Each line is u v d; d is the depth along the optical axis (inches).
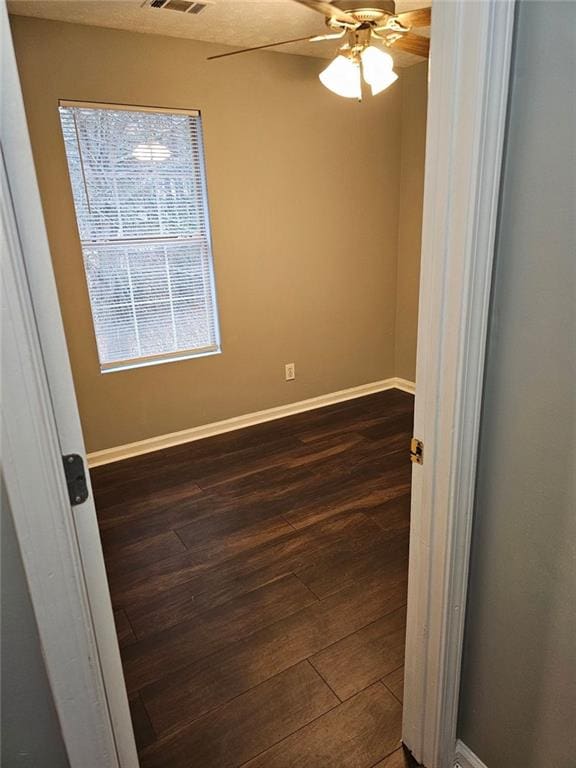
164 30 109.7
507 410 40.4
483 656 48.4
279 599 79.3
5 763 34.4
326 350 158.7
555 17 31.6
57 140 107.5
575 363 35.0
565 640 40.4
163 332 131.0
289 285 145.9
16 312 26.9
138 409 130.3
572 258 33.8
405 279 165.0
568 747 42.4
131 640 72.6
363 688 63.6
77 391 121.5
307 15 103.0
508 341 39.0
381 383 174.7
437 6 34.6
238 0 95.3
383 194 156.5
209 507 105.7
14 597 31.4
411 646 51.9
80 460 32.7
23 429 28.4
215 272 132.6
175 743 57.8
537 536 40.6
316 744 57.2
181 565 88.2
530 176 35.0
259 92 127.6
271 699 62.6
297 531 96.3
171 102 117.3
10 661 32.4
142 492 112.7
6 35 25.0
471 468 43.0
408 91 149.2
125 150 115.6
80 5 95.7
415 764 54.7
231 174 128.6
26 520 29.7
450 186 36.8
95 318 121.8
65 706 34.4
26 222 27.5
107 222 117.7
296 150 136.8
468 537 45.2
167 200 123.6
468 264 37.3
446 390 41.1
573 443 36.4
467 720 52.1
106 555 91.7
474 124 34.4
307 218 143.7
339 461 123.5
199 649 70.5
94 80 108.2
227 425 144.9
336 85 90.4
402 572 84.3
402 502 104.7
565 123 32.4
